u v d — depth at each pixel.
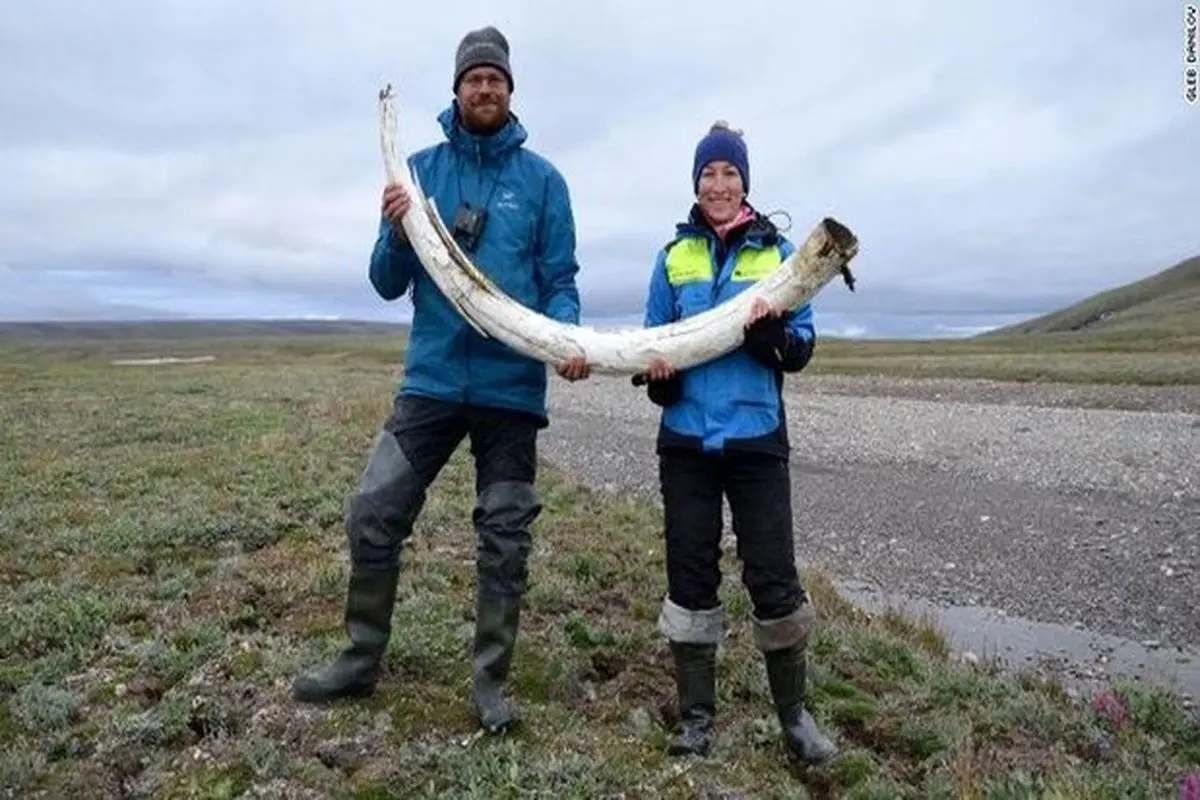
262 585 7.13
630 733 4.97
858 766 4.70
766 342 4.39
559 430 24.83
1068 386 39.12
